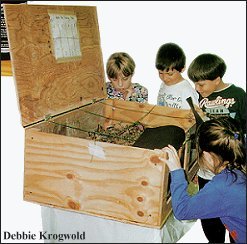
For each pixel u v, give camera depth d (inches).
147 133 51.6
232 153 40.3
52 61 51.0
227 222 40.6
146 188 39.5
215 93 56.7
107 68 66.0
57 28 52.5
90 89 60.6
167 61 59.8
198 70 55.0
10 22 43.8
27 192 45.4
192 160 52.8
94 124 61.6
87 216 43.9
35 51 47.6
